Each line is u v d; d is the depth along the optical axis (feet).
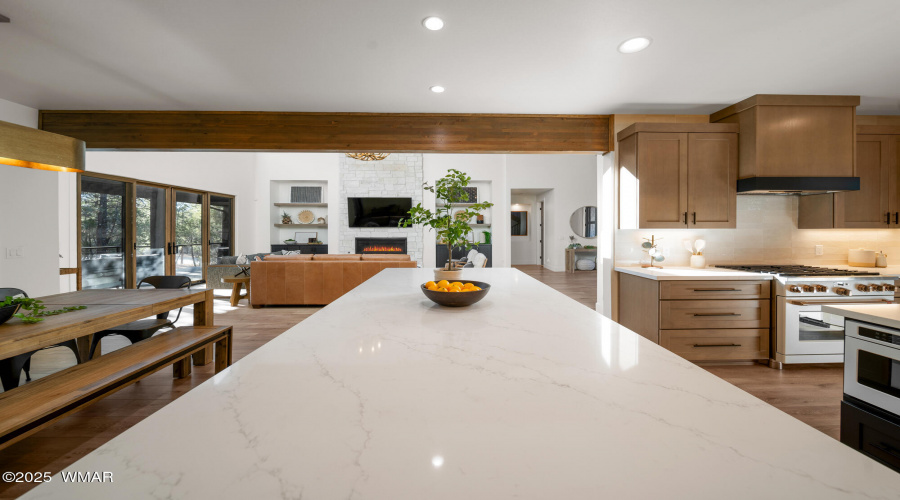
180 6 6.81
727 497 1.32
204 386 2.32
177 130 12.32
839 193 10.68
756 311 9.77
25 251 11.76
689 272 10.28
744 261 11.85
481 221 30.89
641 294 10.71
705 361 10.04
